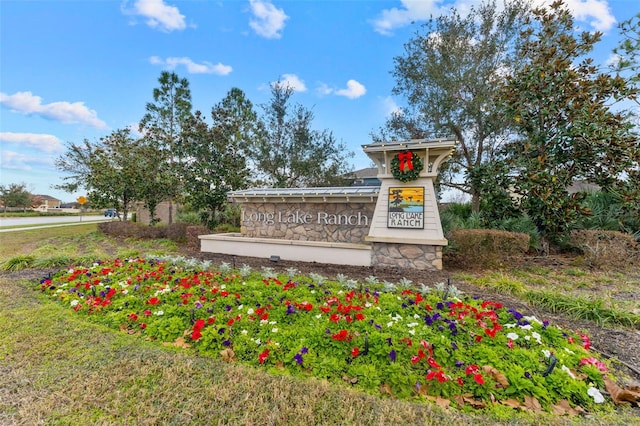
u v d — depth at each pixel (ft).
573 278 18.40
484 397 7.20
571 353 8.89
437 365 7.80
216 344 9.43
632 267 20.10
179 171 39.27
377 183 54.75
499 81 33.09
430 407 6.91
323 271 20.21
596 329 11.39
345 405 6.95
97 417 6.57
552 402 7.07
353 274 19.26
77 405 6.91
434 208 20.31
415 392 7.38
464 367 8.01
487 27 34.30
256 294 12.84
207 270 18.35
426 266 20.34
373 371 7.97
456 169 37.55
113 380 7.79
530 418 6.61
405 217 20.93
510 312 11.09
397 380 7.55
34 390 7.39
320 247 23.20
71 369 8.27
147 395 7.27
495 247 19.71
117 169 44.27
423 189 20.56
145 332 10.46
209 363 8.63
